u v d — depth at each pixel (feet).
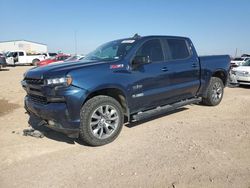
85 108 13.85
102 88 14.26
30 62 116.16
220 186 10.02
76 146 14.61
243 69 36.42
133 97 15.98
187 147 13.71
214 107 22.85
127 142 14.85
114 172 11.39
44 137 16.19
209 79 21.95
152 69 16.97
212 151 13.12
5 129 17.84
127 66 15.66
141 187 10.14
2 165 12.49
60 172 11.61
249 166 11.52
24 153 13.79
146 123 18.39
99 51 18.29
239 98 26.81
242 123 17.67
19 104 25.96
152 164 11.96
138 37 17.53
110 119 14.82
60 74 13.30
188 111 21.57
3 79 52.21
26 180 11.04
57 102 13.62
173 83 18.54
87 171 11.60
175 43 19.36
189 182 10.35
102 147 14.33
